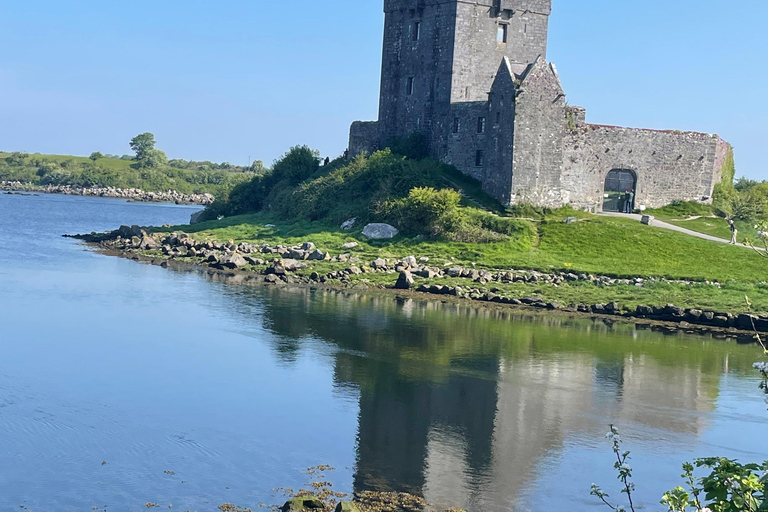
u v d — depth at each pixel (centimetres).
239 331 4712
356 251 7600
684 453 3066
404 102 9662
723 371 4316
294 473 2712
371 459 2862
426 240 7681
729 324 5509
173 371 3841
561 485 2720
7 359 3925
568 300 6059
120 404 3331
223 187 11856
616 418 3450
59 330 4578
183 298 5706
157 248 8419
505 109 8194
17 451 2786
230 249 7856
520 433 3203
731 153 9812
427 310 5666
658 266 7019
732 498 1544
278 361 4094
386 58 9788
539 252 7312
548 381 3972
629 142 8706
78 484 2555
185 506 2431
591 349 4688
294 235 8325
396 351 4400
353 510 2286
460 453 2958
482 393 3712
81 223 12675
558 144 8275
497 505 2539
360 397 3562
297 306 5566
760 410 3641
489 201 8325
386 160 8981
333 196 9050
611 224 7825
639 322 5569
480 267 6962
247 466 2755
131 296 5709
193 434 3031
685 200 8969
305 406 3409
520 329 5156
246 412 3300
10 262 7225
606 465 2914
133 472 2662
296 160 10544
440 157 9150
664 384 4016
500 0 9088
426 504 2514
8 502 2416
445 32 9112
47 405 3269
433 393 3675
